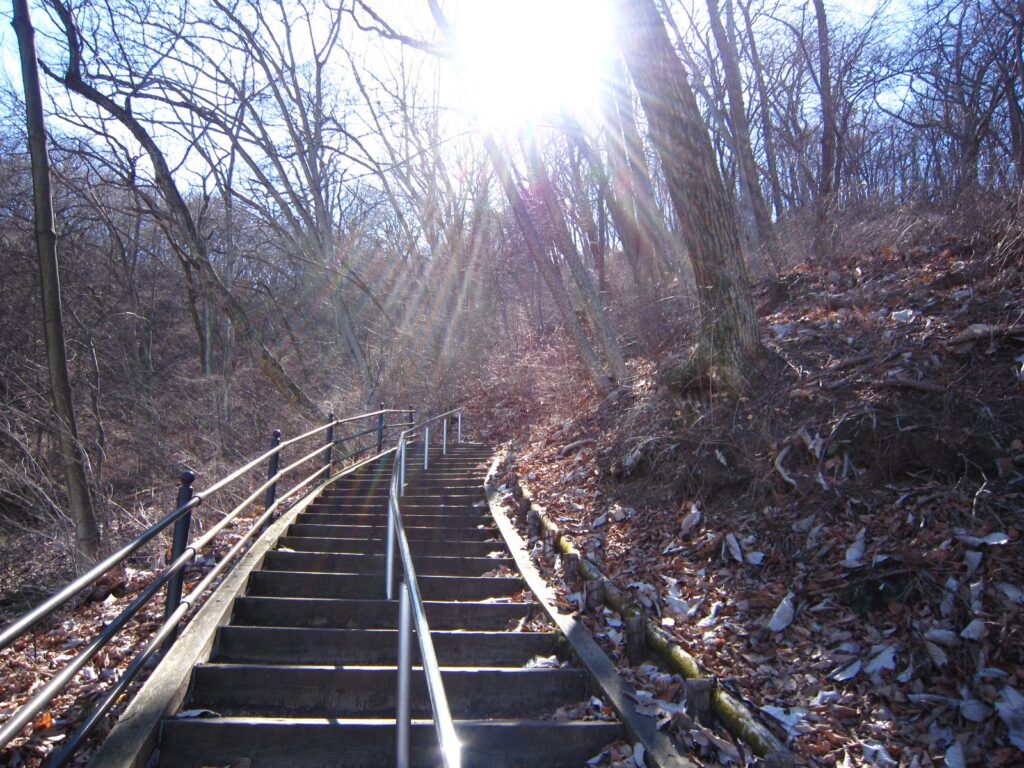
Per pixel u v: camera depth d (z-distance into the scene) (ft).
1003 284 22.41
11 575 26.25
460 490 35.81
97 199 67.36
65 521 29.40
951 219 32.27
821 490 18.75
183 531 14.74
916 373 19.90
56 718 12.69
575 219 79.20
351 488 36.47
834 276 33.65
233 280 82.38
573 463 32.17
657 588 18.11
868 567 15.62
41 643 16.94
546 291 101.45
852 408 19.99
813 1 58.29
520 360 77.25
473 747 11.60
